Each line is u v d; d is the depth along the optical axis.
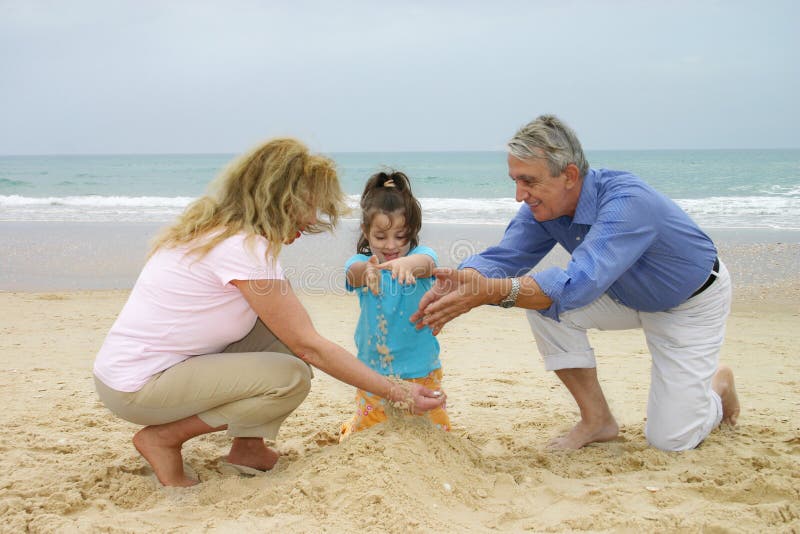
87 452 3.64
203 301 2.98
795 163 55.12
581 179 3.34
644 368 6.00
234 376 3.03
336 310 8.39
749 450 3.62
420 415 3.41
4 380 5.36
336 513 2.73
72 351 6.44
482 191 29.84
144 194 32.78
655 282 3.43
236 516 2.77
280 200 2.96
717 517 2.75
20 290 9.95
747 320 8.00
